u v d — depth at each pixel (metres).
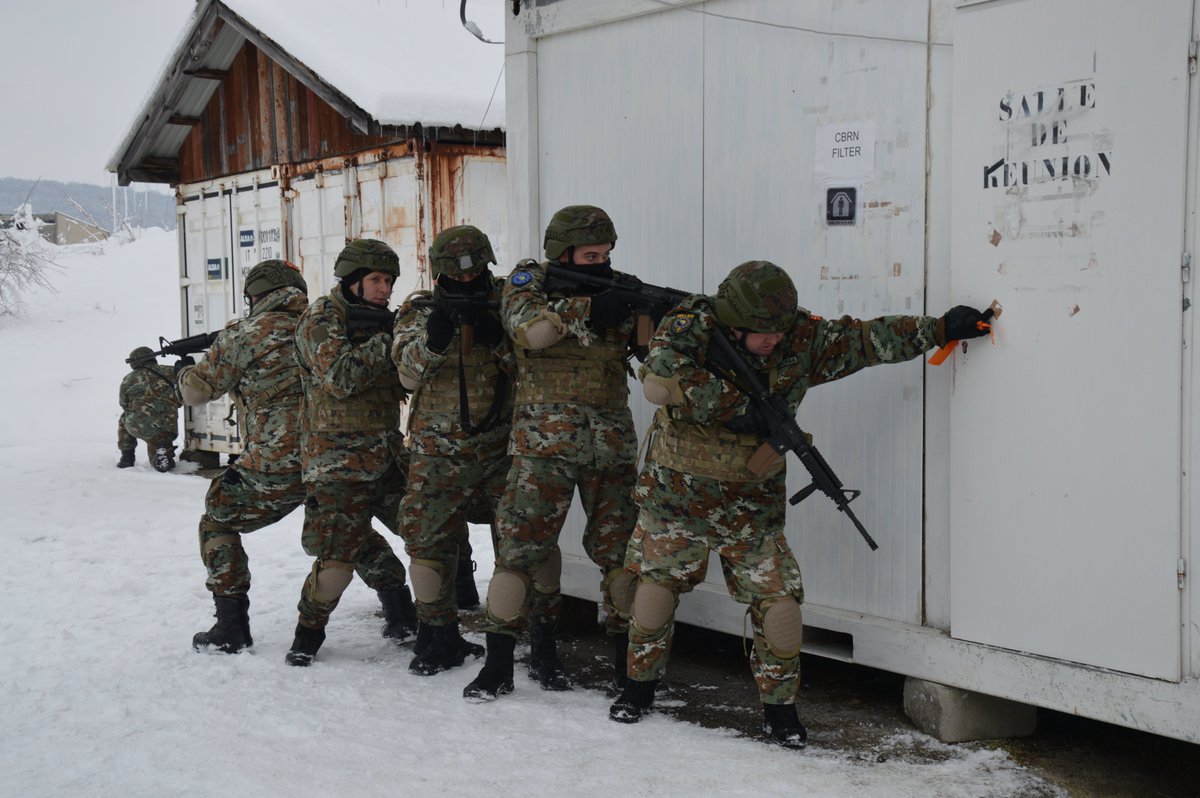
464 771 3.57
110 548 7.38
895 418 3.96
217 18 10.68
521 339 4.04
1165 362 3.28
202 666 4.75
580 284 4.11
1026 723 3.86
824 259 4.16
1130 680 3.38
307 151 10.59
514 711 4.12
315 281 10.65
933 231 3.85
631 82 4.76
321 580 4.68
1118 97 3.32
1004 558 3.63
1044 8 3.45
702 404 3.62
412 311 4.46
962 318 3.60
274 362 4.91
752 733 3.90
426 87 9.28
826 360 3.72
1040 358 3.52
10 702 4.34
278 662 4.80
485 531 7.57
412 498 4.53
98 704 4.28
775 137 4.28
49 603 5.96
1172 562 3.30
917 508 3.93
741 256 4.43
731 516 3.76
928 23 3.81
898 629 3.93
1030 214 3.52
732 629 4.49
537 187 5.18
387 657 4.91
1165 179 3.25
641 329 4.06
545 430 4.14
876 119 3.97
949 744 3.78
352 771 3.58
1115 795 3.37
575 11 4.89
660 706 4.20
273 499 4.91
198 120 11.95
